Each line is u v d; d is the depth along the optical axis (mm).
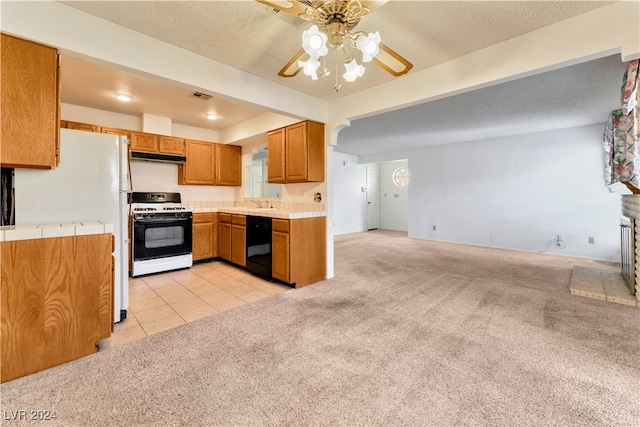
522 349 1847
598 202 4590
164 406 1345
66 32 1713
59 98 1749
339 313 2445
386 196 9180
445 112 3951
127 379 1542
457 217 6223
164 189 4461
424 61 2410
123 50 1931
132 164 4156
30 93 1628
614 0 1682
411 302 2705
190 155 4465
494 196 5684
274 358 1753
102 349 1851
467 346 1890
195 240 4215
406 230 8688
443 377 1564
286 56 2324
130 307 2586
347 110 3221
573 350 1831
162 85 3023
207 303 2691
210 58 2361
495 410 1316
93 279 1784
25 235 1560
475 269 3951
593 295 2791
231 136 4691
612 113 3820
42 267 1613
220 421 1259
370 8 1352
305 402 1377
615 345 1886
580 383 1504
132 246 3516
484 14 1798
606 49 1733
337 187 7648
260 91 2727
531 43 1997
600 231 4578
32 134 1637
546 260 4500
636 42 1658
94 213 2125
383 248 5641
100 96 3336
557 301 2701
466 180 6066
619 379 1534
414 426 1229
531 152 5223
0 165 1681
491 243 5746
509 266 4113
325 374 1596
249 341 1964
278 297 2855
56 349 1658
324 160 3482
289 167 3533
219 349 1856
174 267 3863
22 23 1573
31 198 1884
